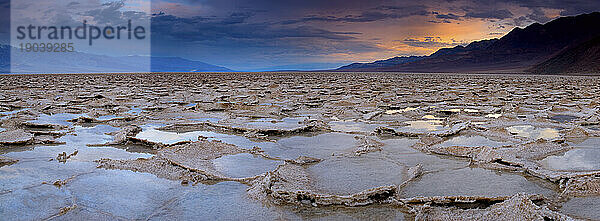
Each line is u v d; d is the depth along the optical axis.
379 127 5.39
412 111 7.53
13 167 3.48
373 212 2.54
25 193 2.81
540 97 10.10
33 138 4.55
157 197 2.78
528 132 5.43
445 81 19.61
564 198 2.79
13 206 2.57
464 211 2.54
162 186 3.00
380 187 2.79
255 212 2.53
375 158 3.94
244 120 6.17
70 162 3.67
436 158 3.94
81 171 3.37
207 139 4.85
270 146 4.50
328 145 4.57
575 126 5.69
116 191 2.88
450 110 7.47
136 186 3.00
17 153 4.01
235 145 4.46
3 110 7.22
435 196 2.78
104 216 2.45
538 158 3.88
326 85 15.27
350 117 6.76
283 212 2.53
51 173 3.30
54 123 5.84
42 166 3.52
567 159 3.84
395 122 6.25
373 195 2.74
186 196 2.80
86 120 6.00
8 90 11.77
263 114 7.00
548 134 5.29
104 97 9.70
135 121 6.15
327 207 2.62
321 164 3.73
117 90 12.05
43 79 20.03
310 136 5.11
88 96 9.66
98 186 2.99
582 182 3.01
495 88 13.62
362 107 8.04
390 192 2.79
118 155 4.00
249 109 7.62
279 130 5.25
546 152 4.09
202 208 2.59
